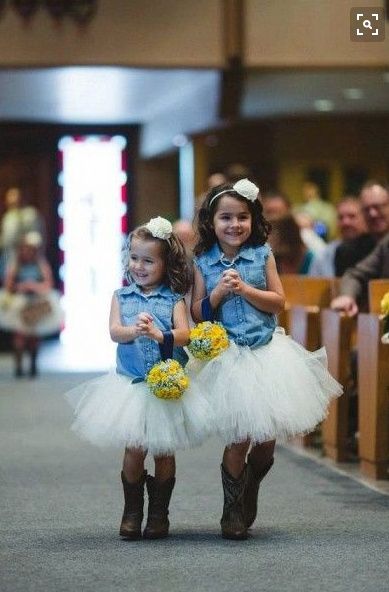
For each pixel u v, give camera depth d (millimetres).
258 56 16531
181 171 25703
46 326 19000
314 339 11656
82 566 6711
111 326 7352
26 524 7918
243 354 7266
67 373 19469
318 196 25141
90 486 9398
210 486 9383
